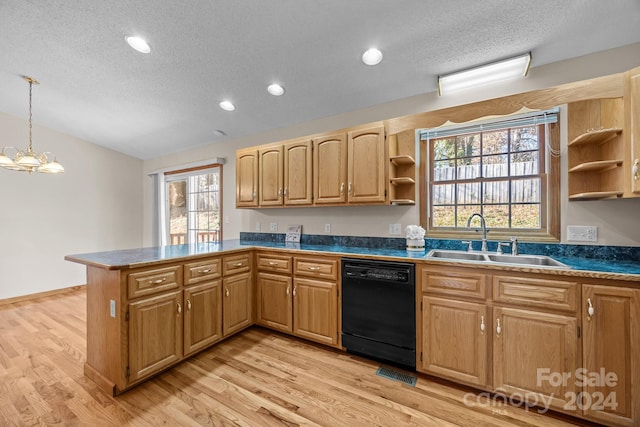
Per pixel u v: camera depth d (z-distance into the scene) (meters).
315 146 2.71
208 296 2.28
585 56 1.95
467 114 2.07
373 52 2.06
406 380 1.92
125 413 1.59
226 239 3.86
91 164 4.37
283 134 3.38
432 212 2.58
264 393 1.77
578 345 1.48
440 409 1.63
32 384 1.85
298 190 2.81
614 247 1.86
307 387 1.84
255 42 2.05
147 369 1.84
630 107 1.53
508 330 1.65
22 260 3.70
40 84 2.79
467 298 1.78
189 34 2.01
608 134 1.69
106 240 4.55
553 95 1.79
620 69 1.85
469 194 2.43
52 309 3.30
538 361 1.57
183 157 4.43
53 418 1.54
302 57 2.19
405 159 2.46
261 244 3.00
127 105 3.12
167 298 1.97
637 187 1.48
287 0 1.68
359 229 2.84
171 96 2.88
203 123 3.43
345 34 1.93
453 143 2.50
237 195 3.27
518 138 2.25
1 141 3.49
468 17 1.71
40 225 3.86
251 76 2.46
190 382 1.89
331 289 2.30
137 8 1.82
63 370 2.01
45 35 2.13
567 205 2.01
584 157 1.94
